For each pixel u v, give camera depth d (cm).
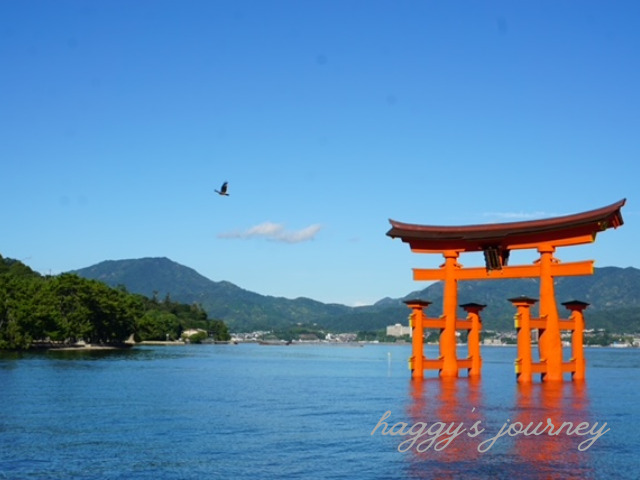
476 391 6556
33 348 17712
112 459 3456
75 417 4928
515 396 6084
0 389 6956
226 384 8262
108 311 18612
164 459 3456
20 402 5828
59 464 3344
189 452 3631
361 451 3638
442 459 3431
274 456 3522
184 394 6769
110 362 12544
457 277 7638
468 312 8425
